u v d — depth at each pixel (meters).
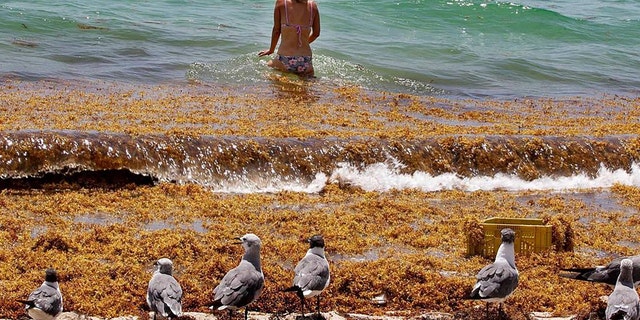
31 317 9.91
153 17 31.19
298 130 17.97
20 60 23.67
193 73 23.62
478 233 13.34
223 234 13.52
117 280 11.59
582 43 33.69
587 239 14.23
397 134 18.03
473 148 17.89
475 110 22.25
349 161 17.11
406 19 34.22
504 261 10.66
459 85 25.53
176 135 16.58
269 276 11.78
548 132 19.41
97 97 20.17
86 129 16.80
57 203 14.47
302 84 23.33
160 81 22.56
